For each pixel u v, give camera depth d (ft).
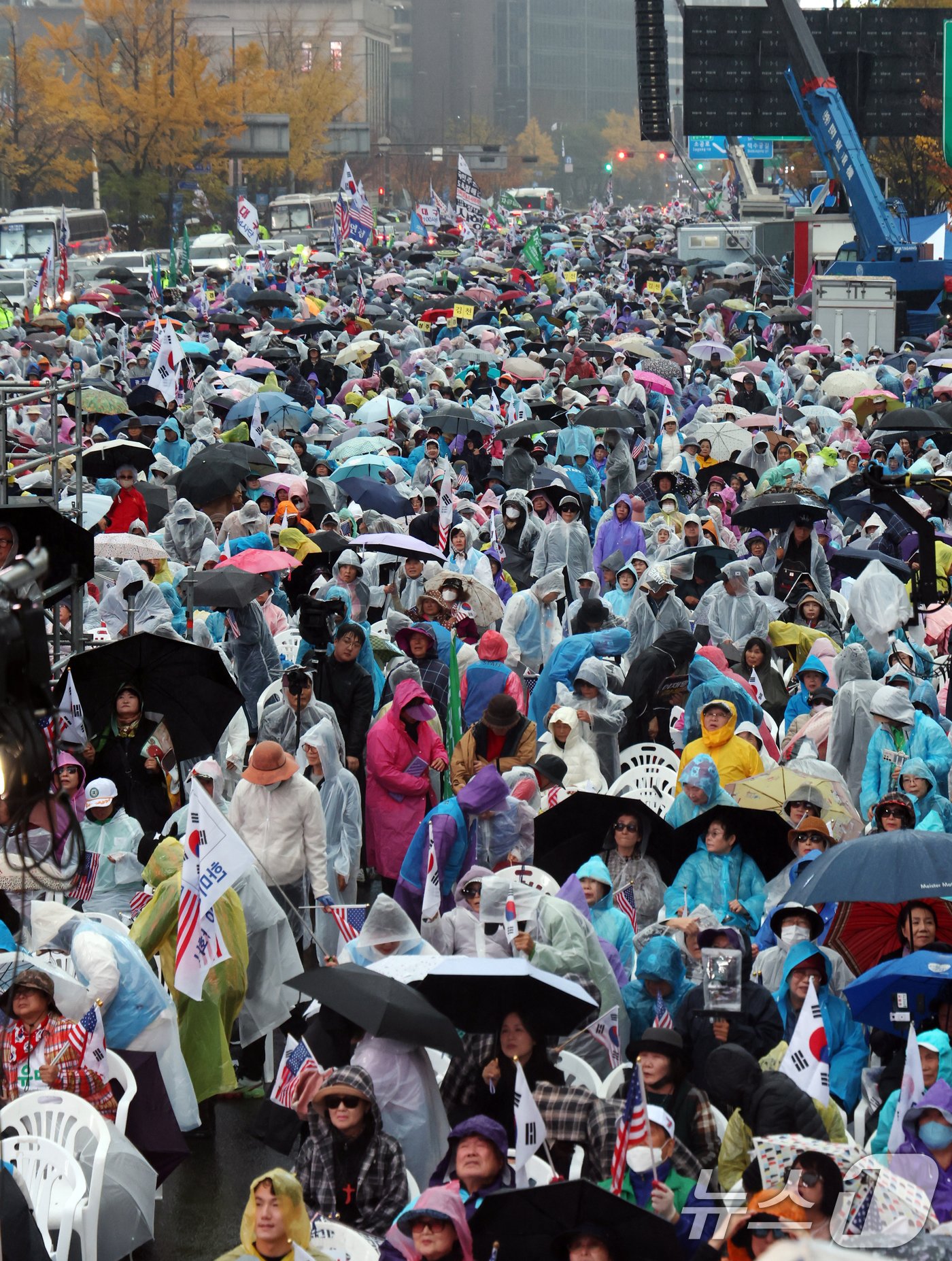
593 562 230.89
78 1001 96.32
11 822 59.21
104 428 309.01
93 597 189.78
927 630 187.73
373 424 319.47
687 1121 85.71
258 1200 76.07
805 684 167.63
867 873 104.42
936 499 241.14
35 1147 88.02
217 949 102.89
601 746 154.10
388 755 143.84
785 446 303.48
